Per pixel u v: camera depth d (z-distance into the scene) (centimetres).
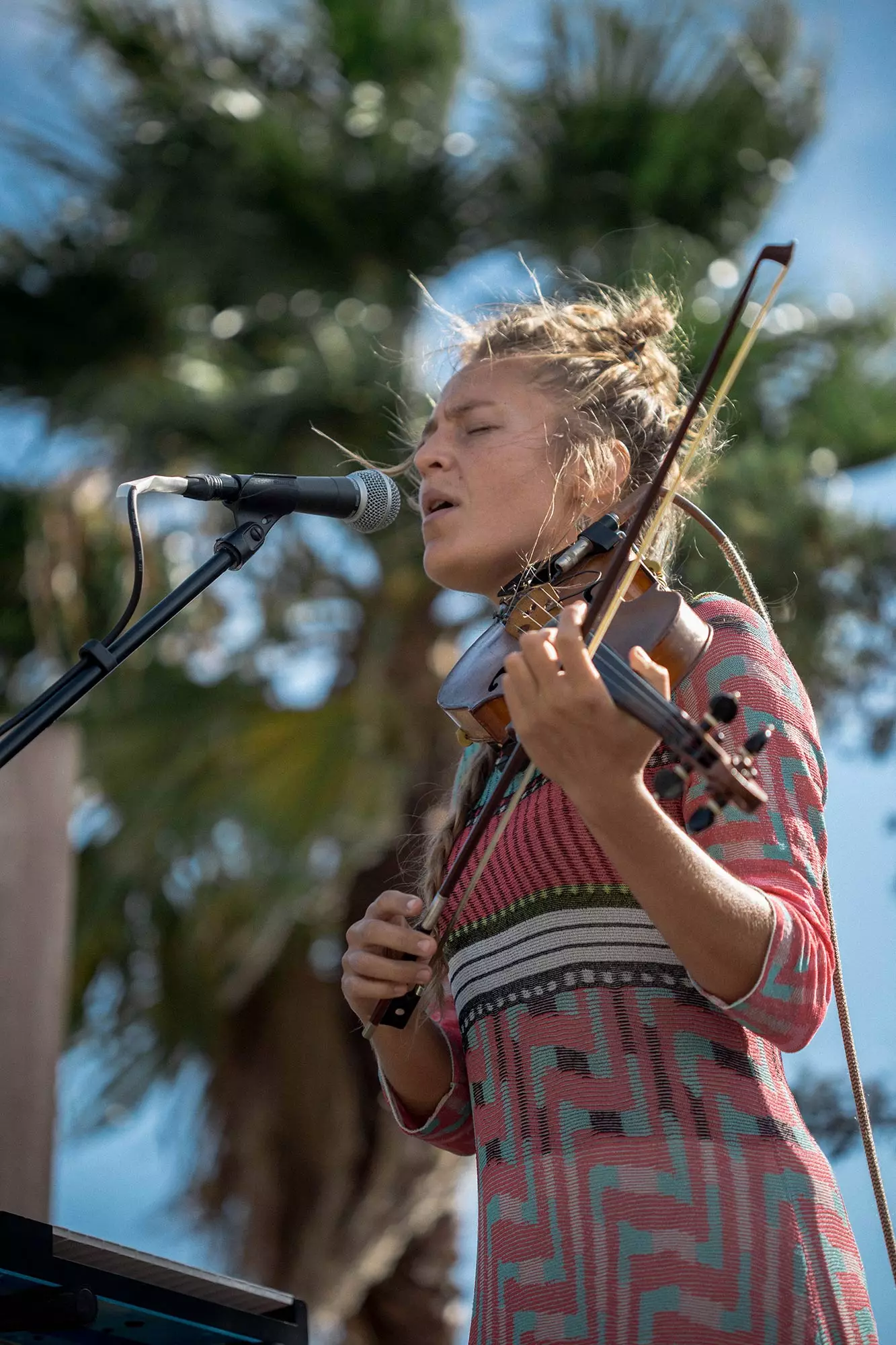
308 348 1850
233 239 1958
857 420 1780
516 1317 341
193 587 454
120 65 2023
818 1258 337
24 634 1881
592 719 309
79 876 1791
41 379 1962
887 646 1672
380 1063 427
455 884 393
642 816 316
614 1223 336
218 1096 1795
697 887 321
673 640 357
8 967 942
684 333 534
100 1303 373
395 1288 1755
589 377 470
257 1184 1733
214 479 470
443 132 1998
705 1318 326
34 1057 932
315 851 1748
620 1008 358
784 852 353
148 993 1831
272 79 2084
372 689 1803
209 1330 392
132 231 1975
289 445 1777
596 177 1892
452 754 1789
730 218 1908
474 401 467
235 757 1798
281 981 1811
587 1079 353
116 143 1992
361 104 2025
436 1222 1778
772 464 1675
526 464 453
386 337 1827
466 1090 434
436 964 418
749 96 1864
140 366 1975
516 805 384
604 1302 331
